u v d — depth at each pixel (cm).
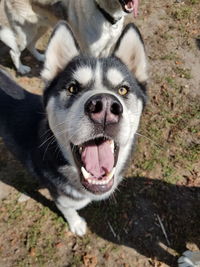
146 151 48
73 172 32
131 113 29
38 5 52
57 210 43
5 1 53
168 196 44
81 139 26
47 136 32
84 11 47
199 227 42
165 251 40
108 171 29
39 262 39
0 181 45
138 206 43
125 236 41
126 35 32
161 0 71
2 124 40
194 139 50
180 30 66
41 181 37
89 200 36
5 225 42
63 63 32
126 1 46
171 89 56
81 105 26
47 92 32
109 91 27
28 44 58
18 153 40
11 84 42
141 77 33
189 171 47
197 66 60
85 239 41
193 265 38
